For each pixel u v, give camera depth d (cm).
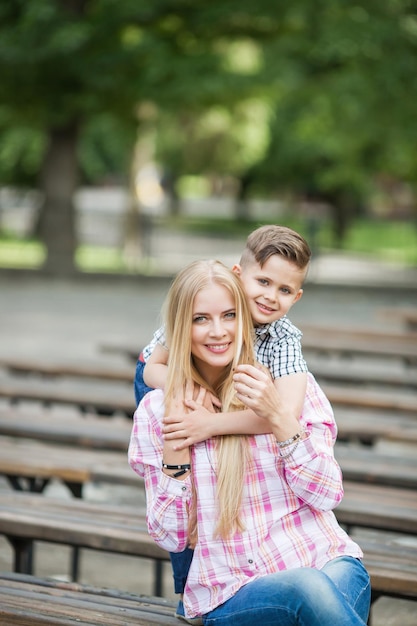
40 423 584
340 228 3578
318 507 288
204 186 5347
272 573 283
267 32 1848
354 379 754
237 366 289
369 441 593
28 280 1878
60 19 1717
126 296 1734
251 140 3697
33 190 3356
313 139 2975
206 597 295
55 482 659
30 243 3012
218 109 2039
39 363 777
